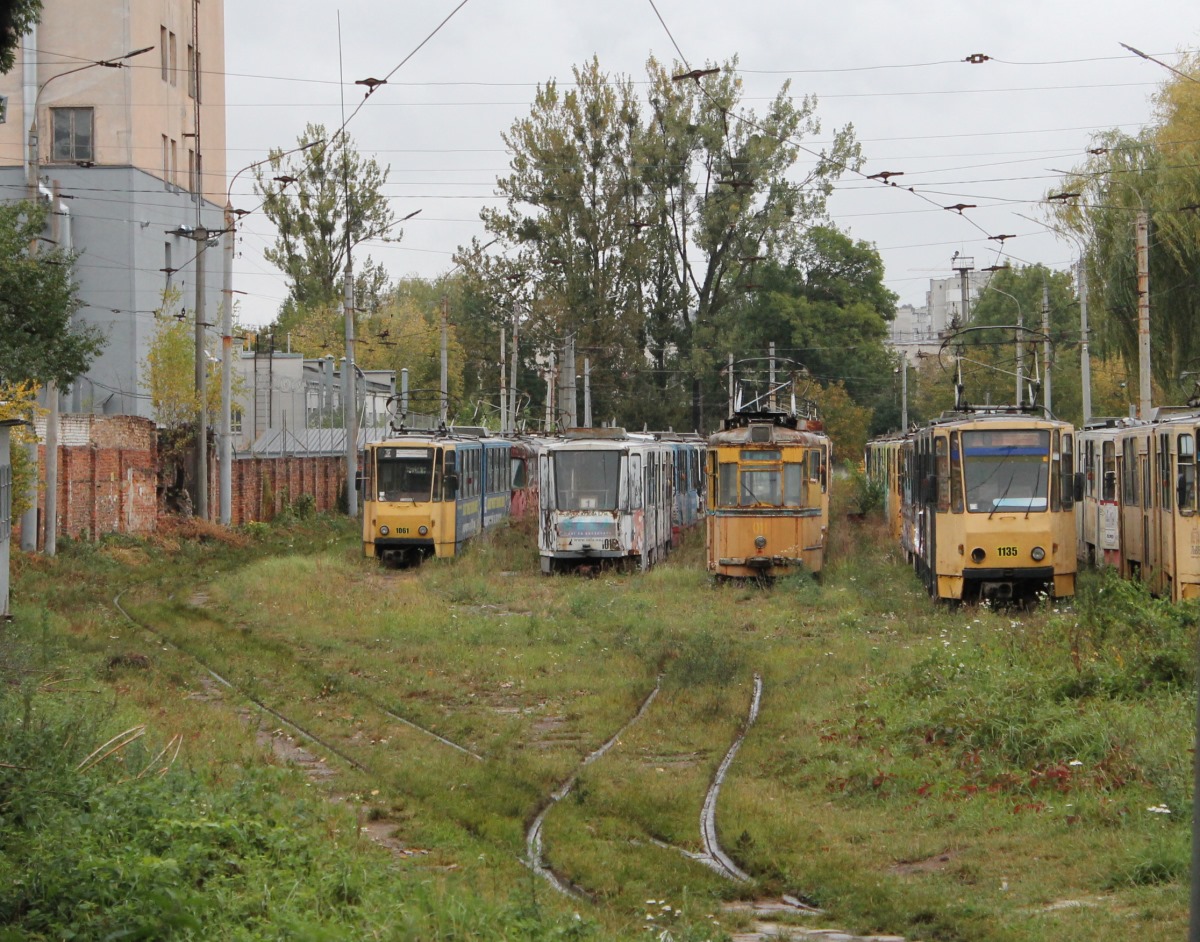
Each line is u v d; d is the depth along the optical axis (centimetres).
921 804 1797
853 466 10062
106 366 7094
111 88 7062
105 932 1199
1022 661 2467
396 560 5588
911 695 2356
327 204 10562
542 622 3581
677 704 2539
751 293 10012
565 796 1892
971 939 1284
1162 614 2597
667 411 9450
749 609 3819
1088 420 6000
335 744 2220
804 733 2245
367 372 11262
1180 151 5328
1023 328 5616
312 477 8194
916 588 4156
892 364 11675
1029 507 3581
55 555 4891
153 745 1958
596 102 8462
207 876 1373
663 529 5491
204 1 8244
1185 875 1383
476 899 1342
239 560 5566
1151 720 1980
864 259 10688
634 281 8725
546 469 4944
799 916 1404
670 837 1700
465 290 10194
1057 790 1780
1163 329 5503
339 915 1282
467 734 2308
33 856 1334
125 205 7088
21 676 1870
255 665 2962
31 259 3872
